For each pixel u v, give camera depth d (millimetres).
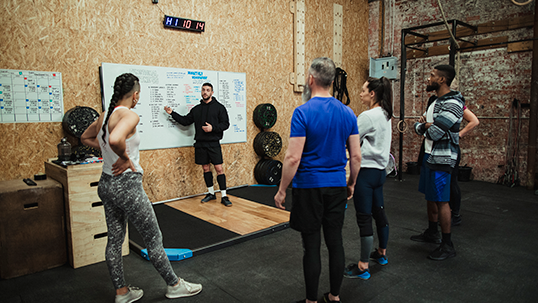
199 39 4531
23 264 2361
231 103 4941
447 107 2465
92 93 3748
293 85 5801
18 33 3260
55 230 2479
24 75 3316
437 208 2812
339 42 6414
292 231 3281
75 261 2473
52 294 2115
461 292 2104
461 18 5766
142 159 4160
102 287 2207
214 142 4160
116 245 1901
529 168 4949
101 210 2564
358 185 2182
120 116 1678
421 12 6277
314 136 1618
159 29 4172
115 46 3859
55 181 2582
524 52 5133
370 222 2217
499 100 5430
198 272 2398
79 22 3605
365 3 6973
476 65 5633
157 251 1926
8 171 3293
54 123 3512
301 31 5695
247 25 5035
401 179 5867
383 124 2121
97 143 1887
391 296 2059
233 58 4914
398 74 6727
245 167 5246
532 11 5004
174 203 4219
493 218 3623
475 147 5734
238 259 2617
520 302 1982
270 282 2248
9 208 2285
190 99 4484
